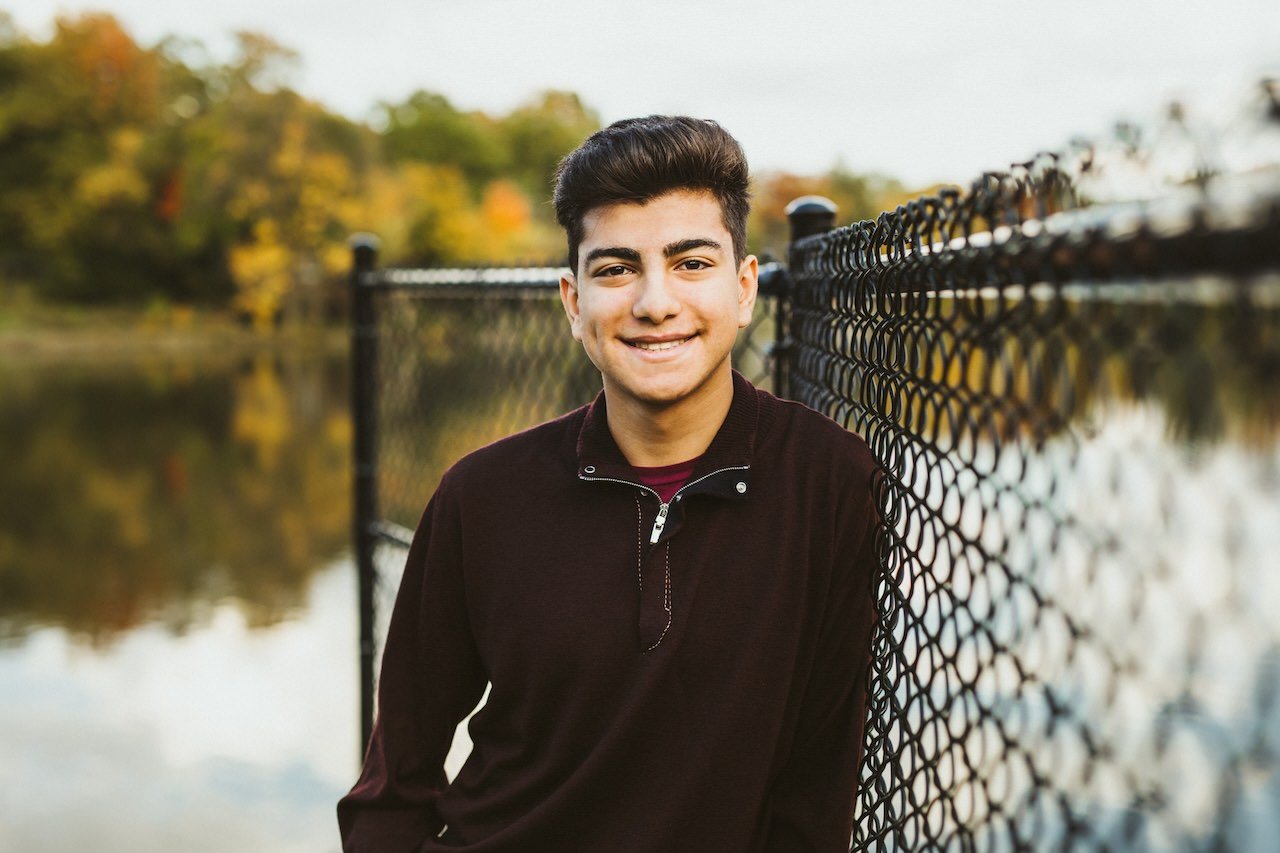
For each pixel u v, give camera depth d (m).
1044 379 0.70
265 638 12.48
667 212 1.21
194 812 7.59
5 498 21.28
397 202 56.44
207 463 24.73
